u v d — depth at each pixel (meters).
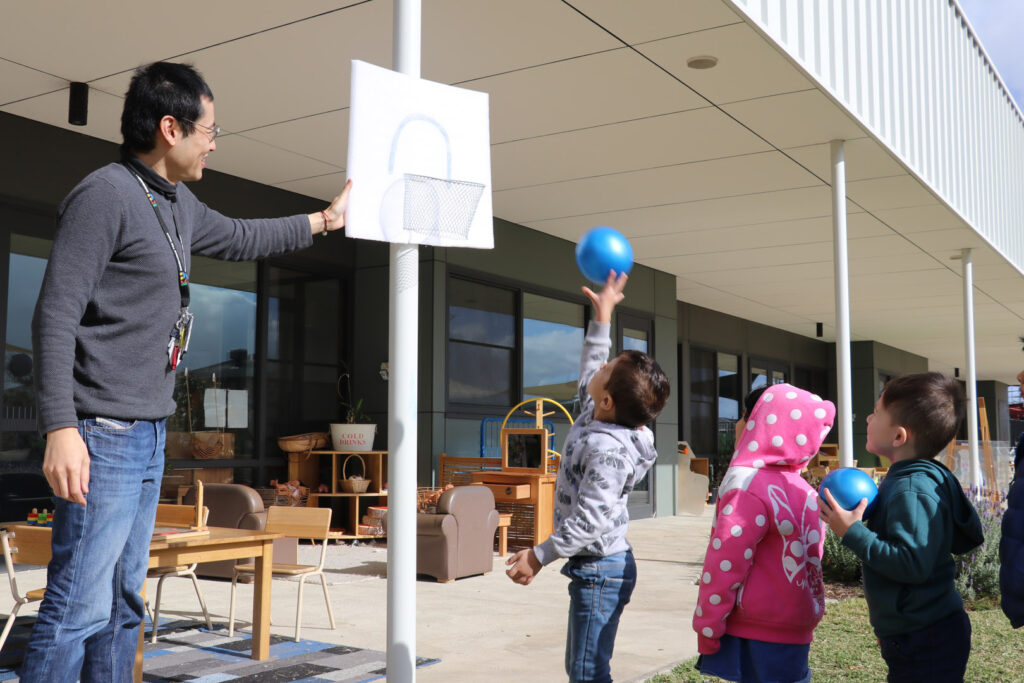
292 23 4.88
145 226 1.90
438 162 2.14
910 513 1.98
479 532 6.71
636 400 2.30
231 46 5.17
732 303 14.64
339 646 4.31
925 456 2.12
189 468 7.63
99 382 1.84
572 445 2.34
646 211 8.88
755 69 5.45
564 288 10.30
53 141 6.61
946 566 2.06
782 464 2.15
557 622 5.00
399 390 2.08
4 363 6.30
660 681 3.59
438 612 5.28
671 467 12.23
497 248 9.38
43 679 1.78
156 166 1.98
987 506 6.64
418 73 2.19
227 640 4.38
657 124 6.40
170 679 3.66
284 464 8.51
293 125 6.54
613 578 2.26
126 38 5.07
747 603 2.09
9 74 5.59
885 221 9.04
